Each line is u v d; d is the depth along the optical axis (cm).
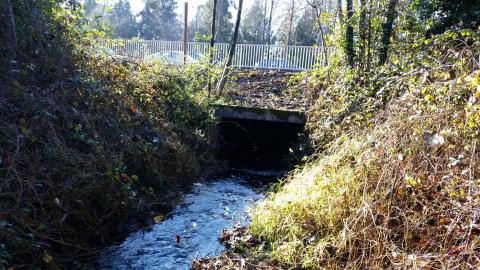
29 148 385
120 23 3375
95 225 399
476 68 362
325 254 339
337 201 372
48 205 357
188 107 749
